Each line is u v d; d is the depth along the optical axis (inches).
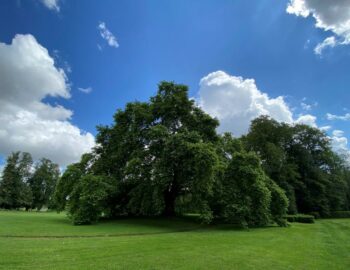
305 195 2308.1
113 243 599.8
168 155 1067.9
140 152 1197.7
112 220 1211.9
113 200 1293.1
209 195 1132.5
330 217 2327.8
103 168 1323.8
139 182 1236.5
